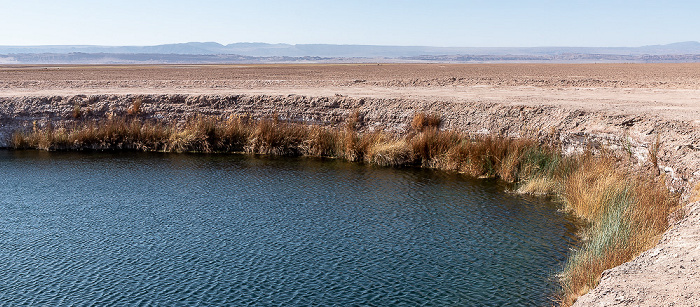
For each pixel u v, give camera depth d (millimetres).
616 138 18250
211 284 11125
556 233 13914
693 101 25922
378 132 24078
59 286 11102
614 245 10758
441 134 22391
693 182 13492
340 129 25203
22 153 24781
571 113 21062
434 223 14719
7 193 17781
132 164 22281
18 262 12234
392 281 11211
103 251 12812
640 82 42781
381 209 16016
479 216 15352
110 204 16484
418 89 35469
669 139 16094
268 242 13305
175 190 18109
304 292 10773
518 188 18312
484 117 23328
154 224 14633
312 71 73812
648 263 8508
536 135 21250
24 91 33688
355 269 11773
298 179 19688
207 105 28156
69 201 16828
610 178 15547
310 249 12859
